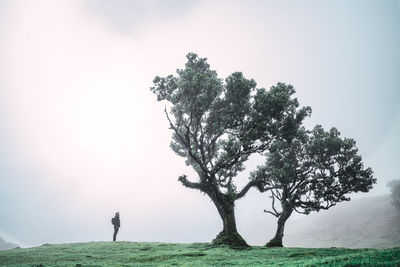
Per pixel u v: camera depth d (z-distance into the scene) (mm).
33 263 17078
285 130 29812
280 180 35375
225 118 29047
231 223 28312
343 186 35438
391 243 74688
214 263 15570
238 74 27891
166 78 29078
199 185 30359
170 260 17953
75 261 18406
